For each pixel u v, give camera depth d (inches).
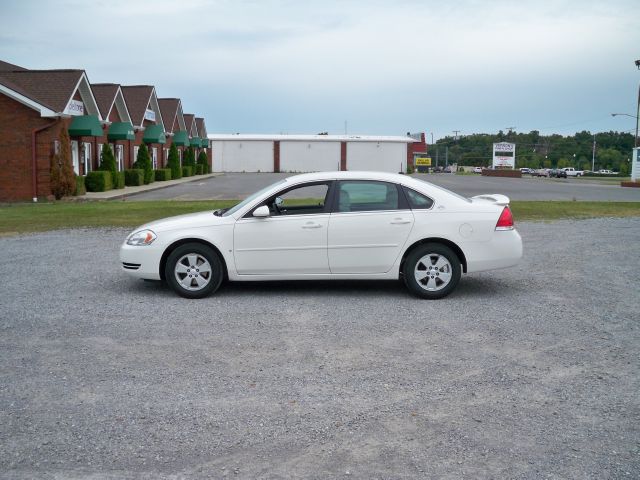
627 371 197.0
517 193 1194.0
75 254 418.6
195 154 2346.2
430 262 295.0
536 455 143.0
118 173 1241.4
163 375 192.7
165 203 832.9
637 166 1855.3
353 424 159.0
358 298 297.7
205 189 1306.6
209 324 250.2
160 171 1611.7
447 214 294.5
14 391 179.2
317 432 154.5
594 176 3560.5
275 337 232.7
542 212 709.9
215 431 154.9
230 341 227.6
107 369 197.6
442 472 135.7
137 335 234.5
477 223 294.0
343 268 295.6
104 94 1350.9
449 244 297.1
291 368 199.3
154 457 142.1
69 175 1016.9
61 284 324.8
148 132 1619.1
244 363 203.9
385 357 210.1
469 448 146.4
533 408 168.9
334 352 215.3
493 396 177.0
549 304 284.8
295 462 140.1
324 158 2672.2
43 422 159.3
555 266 380.2
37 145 1000.2
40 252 426.9
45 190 1006.4
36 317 258.2
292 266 295.0
